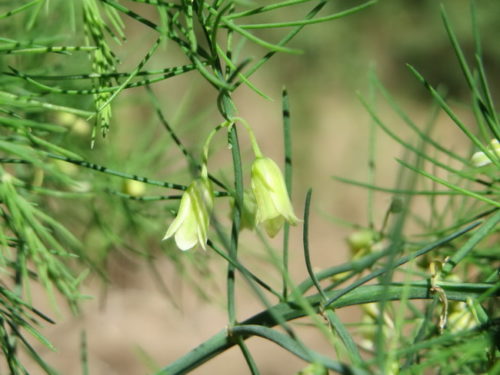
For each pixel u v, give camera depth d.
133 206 0.15
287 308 0.11
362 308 0.13
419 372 0.10
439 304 0.13
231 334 0.11
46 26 0.14
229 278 0.11
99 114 0.11
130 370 0.32
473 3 0.11
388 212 0.14
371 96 0.13
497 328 0.10
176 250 0.16
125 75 0.11
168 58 0.36
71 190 0.15
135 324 0.32
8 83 0.12
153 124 0.16
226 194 0.12
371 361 0.10
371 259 0.11
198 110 0.33
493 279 0.12
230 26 0.10
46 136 0.14
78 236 0.15
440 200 0.30
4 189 0.12
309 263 0.11
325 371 0.10
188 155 0.12
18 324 0.12
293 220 0.11
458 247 0.14
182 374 0.12
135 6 0.30
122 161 0.15
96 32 0.12
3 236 0.12
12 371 0.12
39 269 0.12
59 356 0.30
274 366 0.36
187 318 0.33
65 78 0.11
